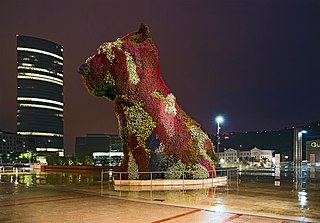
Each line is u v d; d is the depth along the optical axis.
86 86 22.14
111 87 21.59
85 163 45.22
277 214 11.74
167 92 22.41
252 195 16.72
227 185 21.73
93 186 20.78
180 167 21.61
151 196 16.23
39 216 11.55
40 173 37.03
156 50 22.47
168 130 21.44
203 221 10.70
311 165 54.81
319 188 20.03
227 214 11.74
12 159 140.25
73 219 11.07
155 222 10.60
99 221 10.77
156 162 21.20
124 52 21.36
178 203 14.05
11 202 14.52
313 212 12.14
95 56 21.53
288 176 30.92
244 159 83.88
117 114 21.95
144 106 21.17
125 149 21.56
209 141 23.91
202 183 22.02
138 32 22.50
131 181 20.58
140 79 21.42
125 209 12.74
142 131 21.03
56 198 15.63
